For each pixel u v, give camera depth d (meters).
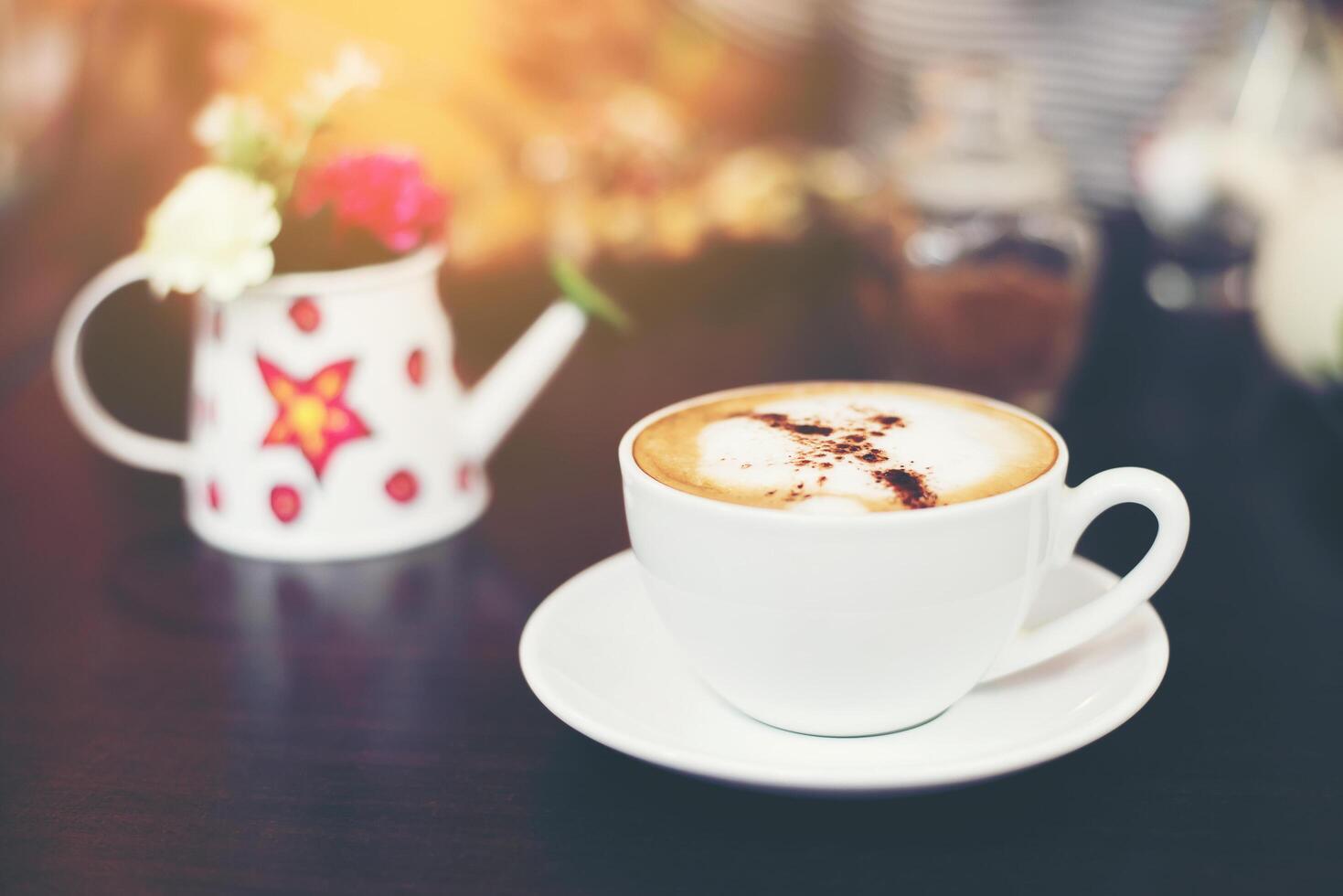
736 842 0.60
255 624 0.71
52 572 0.74
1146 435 0.83
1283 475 0.79
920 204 0.88
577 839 0.60
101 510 0.80
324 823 0.61
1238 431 0.84
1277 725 0.64
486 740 0.64
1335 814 0.60
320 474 0.74
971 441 0.62
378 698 0.66
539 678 0.61
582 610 0.66
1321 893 0.58
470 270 1.11
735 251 0.99
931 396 0.66
